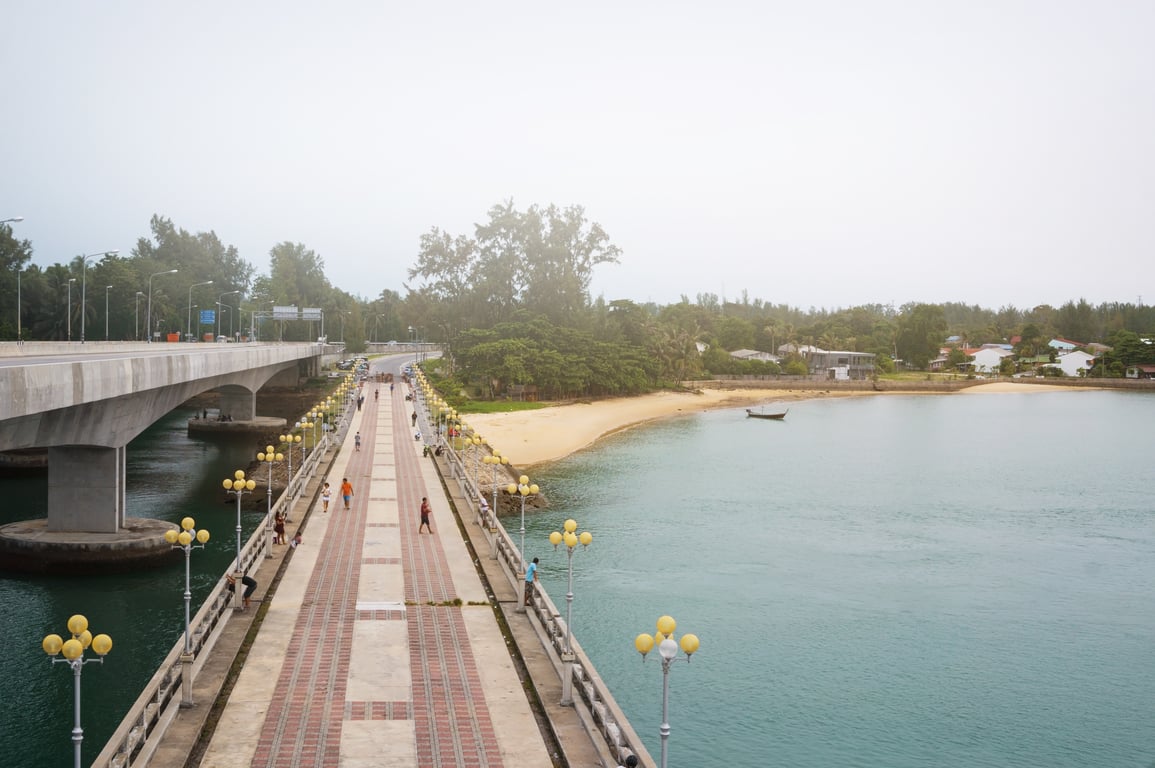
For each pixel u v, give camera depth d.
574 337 123.19
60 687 29.50
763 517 55.66
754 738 27.55
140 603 36.69
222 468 68.06
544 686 22.75
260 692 22.08
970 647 34.66
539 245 131.62
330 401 88.38
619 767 17.50
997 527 54.31
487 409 105.12
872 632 35.97
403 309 161.25
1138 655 34.16
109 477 40.97
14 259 112.69
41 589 38.03
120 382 33.84
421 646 25.56
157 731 18.86
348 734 19.92
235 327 184.88
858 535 51.41
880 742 27.41
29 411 25.44
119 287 124.12
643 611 37.78
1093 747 27.36
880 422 121.25
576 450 84.50
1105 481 72.25
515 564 31.28
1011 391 183.38
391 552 36.22
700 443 92.69
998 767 26.19
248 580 28.78
